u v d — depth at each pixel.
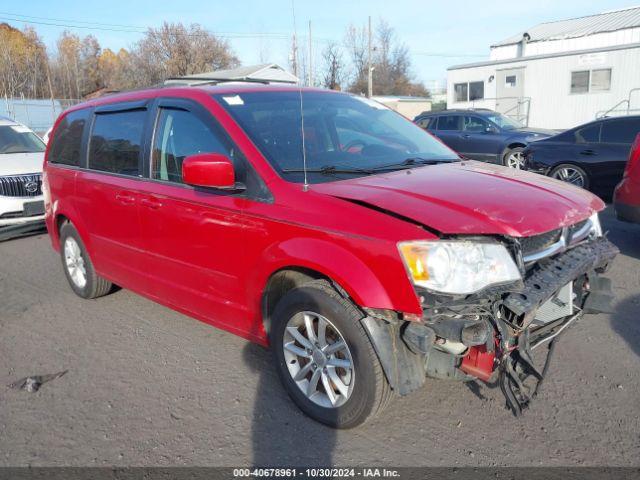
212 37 43.47
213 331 4.50
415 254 2.62
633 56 20.30
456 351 2.80
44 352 4.26
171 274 3.99
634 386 3.43
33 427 3.26
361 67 49.09
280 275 3.25
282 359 3.26
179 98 3.95
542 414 3.18
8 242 7.98
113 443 3.08
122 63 50.16
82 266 5.28
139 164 4.16
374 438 3.03
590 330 4.23
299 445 3.00
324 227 2.90
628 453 2.83
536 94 23.48
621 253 6.27
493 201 2.93
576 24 27.44
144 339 4.41
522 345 2.77
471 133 13.88
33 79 43.00
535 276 2.84
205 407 3.40
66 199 5.08
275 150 3.43
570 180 9.66
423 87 60.94
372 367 2.81
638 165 5.81
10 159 8.24
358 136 4.01
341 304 2.87
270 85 4.26
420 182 3.22
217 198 3.47
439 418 3.19
